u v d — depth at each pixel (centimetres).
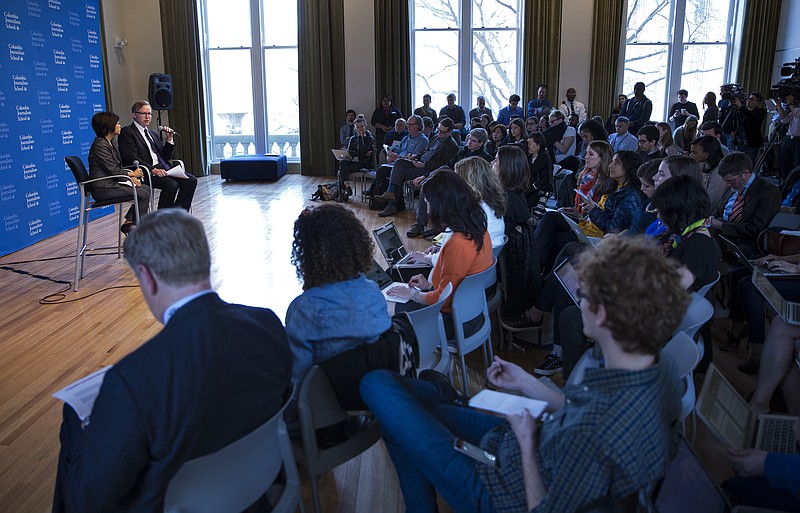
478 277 247
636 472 109
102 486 118
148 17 1078
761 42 1092
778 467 145
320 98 1111
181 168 588
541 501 116
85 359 336
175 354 122
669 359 128
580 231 299
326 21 1084
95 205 493
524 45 1084
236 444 130
